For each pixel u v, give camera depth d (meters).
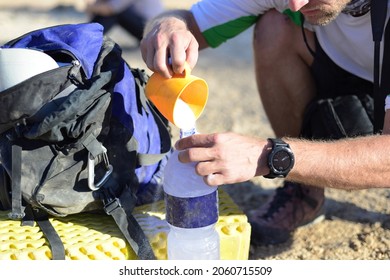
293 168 2.13
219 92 5.12
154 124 2.50
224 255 2.31
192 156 2.01
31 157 2.18
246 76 5.60
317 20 2.43
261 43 2.88
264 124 4.43
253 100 4.94
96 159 2.23
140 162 2.37
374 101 2.55
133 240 2.23
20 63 2.14
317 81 2.88
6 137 2.20
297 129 3.03
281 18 2.82
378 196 3.35
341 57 2.76
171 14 2.77
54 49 2.22
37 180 2.18
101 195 2.28
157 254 2.28
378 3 2.44
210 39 2.85
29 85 2.11
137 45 6.24
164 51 2.19
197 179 2.10
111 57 2.34
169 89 2.13
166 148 2.52
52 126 2.10
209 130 4.31
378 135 2.26
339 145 2.18
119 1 5.11
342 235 2.98
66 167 2.21
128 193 2.30
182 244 2.20
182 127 2.15
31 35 2.32
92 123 2.17
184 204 2.11
